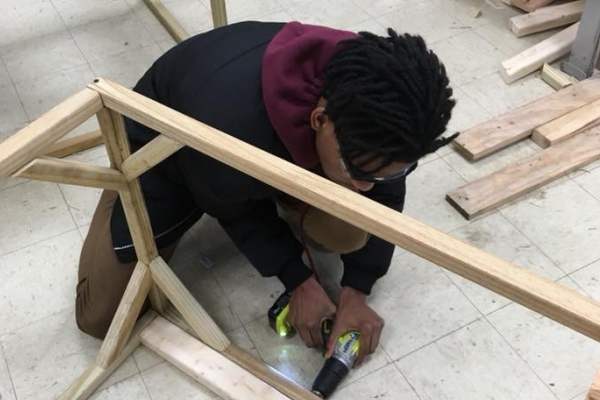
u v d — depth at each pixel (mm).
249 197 1028
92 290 1183
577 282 1312
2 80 1786
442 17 1951
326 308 1211
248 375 1152
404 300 1298
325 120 857
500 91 1717
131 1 2033
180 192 1144
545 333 1233
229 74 970
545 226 1413
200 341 1205
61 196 1496
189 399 1166
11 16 1991
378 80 764
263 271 1182
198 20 1979
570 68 1722
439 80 784
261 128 933
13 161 800
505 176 1479
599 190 1474
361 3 2016
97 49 1883
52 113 831
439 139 820
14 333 1257
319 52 877
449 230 1414
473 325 1254
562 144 1541
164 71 1062
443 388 1171
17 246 1399
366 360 1211
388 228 680
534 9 1912
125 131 918
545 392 1155
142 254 1100
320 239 1243
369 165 823
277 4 2016
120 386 1185
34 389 1180
